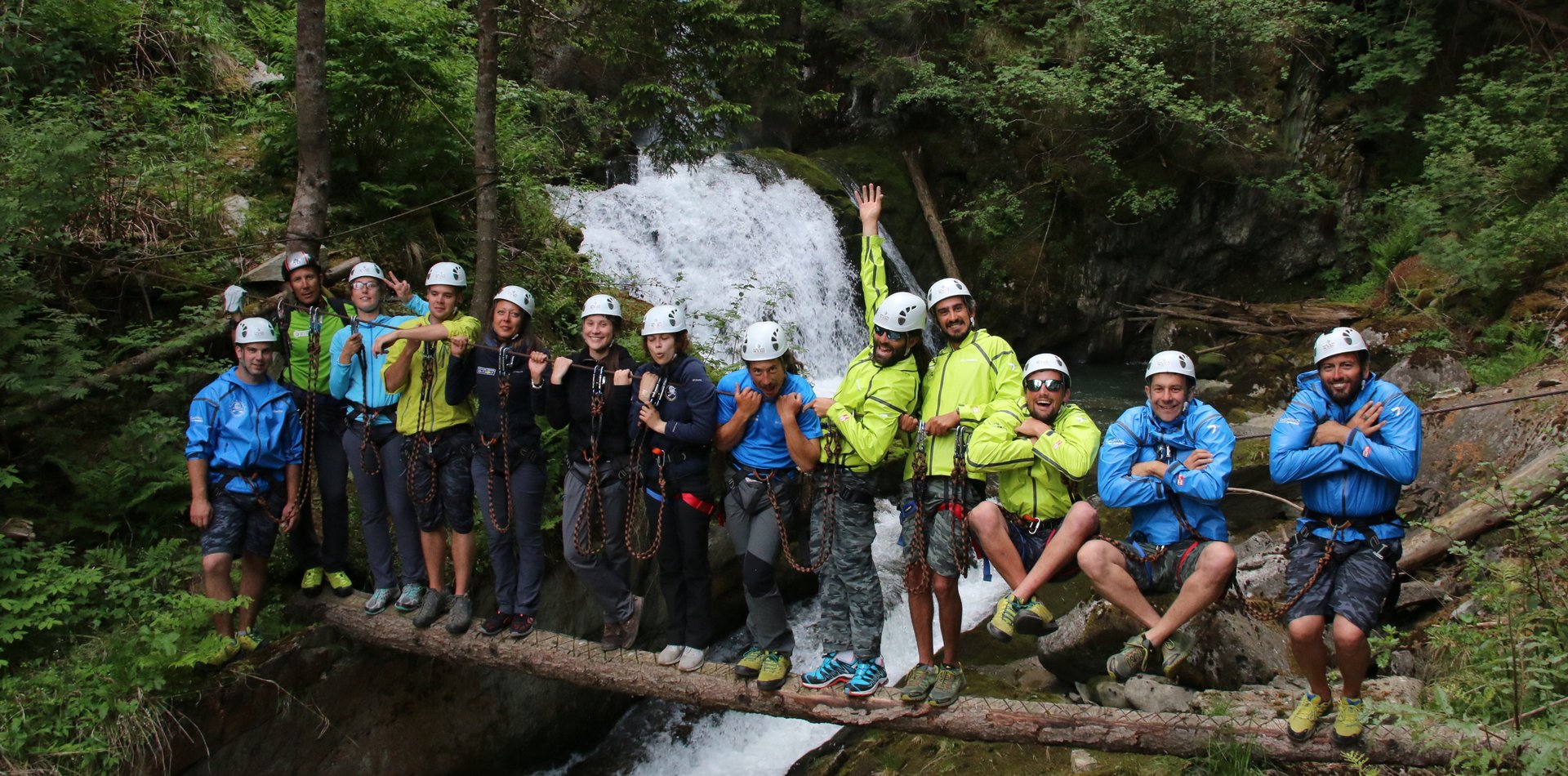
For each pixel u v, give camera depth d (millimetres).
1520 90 13117
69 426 6129
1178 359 4609
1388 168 16578
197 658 4953
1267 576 7898
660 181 13711
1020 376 4668
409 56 8125
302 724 5492
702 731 7246
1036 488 4598
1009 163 17188
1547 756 3742
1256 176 16719
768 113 16422
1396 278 13758
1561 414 7766
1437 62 16188
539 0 8336
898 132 17453
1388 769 4762
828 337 14133
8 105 7789
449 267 5445
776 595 4934
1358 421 4344
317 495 6441
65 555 5367
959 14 17734
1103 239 17094
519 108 9961
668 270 12586
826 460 4734
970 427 4562
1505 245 11500
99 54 8906
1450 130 13570
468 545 5535
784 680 4984
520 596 5500
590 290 9352
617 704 7422
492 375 5227
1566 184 11727
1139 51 15922
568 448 5297
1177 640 4633
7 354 5961
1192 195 17062
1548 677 4691
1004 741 4824
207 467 5297
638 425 5004
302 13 6777
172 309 7047
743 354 4625
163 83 8922
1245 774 4461
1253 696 5812
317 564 5895
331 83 8016
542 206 9867
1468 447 8312
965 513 4621
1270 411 12656
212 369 6453
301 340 5613
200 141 8359
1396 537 4387
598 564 5297
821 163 16422
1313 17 16266
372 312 5562
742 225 13672
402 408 5441
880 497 10219
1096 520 4574
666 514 5008
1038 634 4594
